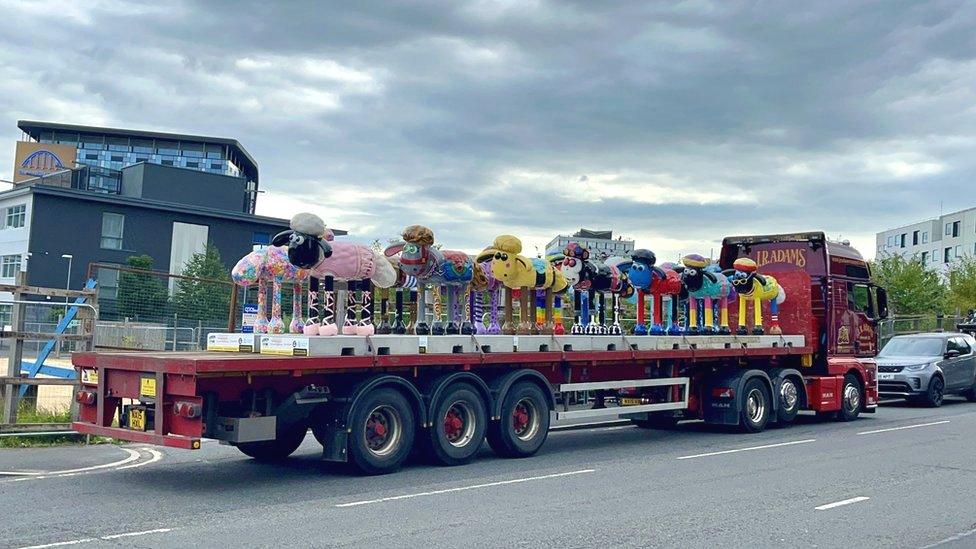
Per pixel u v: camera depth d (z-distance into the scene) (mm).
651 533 7402
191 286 26062
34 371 13203
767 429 16266
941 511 8523
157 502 8609
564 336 12539
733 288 15422
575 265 12953
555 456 12227
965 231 81000
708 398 15430
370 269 10398
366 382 10125
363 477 10227
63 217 50688
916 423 17391
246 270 10305
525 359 11883
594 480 10102
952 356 23000
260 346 10117
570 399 13305
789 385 16453
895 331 35281
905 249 91688
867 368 18172
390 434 10492
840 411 17656
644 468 11078
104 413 9664
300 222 9938
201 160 89062
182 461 11523
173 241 53688
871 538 7379
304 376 9883
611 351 13039
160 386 8977
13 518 7789
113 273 51312
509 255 11969
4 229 52250
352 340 9992
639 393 14328
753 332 16047
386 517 7945
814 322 17172
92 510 8180
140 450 12438
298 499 8820
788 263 17484
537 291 12766
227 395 9328
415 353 10586
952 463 11648
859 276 18281
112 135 88062
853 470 11008
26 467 10805
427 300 12031
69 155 71750
